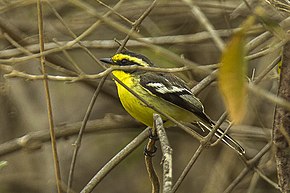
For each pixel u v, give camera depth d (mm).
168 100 10820
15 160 15273
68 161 15648
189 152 15594
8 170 15227
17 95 15156
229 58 4410
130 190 15969
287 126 7426
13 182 15156
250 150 14109
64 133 14023
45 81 8648
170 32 14227
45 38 13484
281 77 7324
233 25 12977
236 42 4398
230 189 10992
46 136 13672
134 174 16000
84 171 15805
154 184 8281
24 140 13516
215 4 12516
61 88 15641
